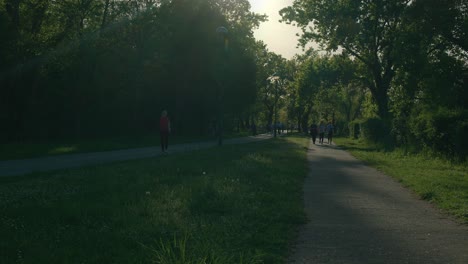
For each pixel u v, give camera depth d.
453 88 26.80
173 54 44.09
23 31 29.09
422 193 9.95
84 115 38.81
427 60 29.23
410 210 8.30
